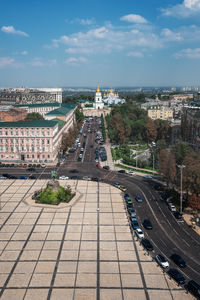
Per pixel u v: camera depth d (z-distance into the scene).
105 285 65.88
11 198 117.00
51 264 73.62
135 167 170.88
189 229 94.94
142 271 71.31
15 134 174.75
